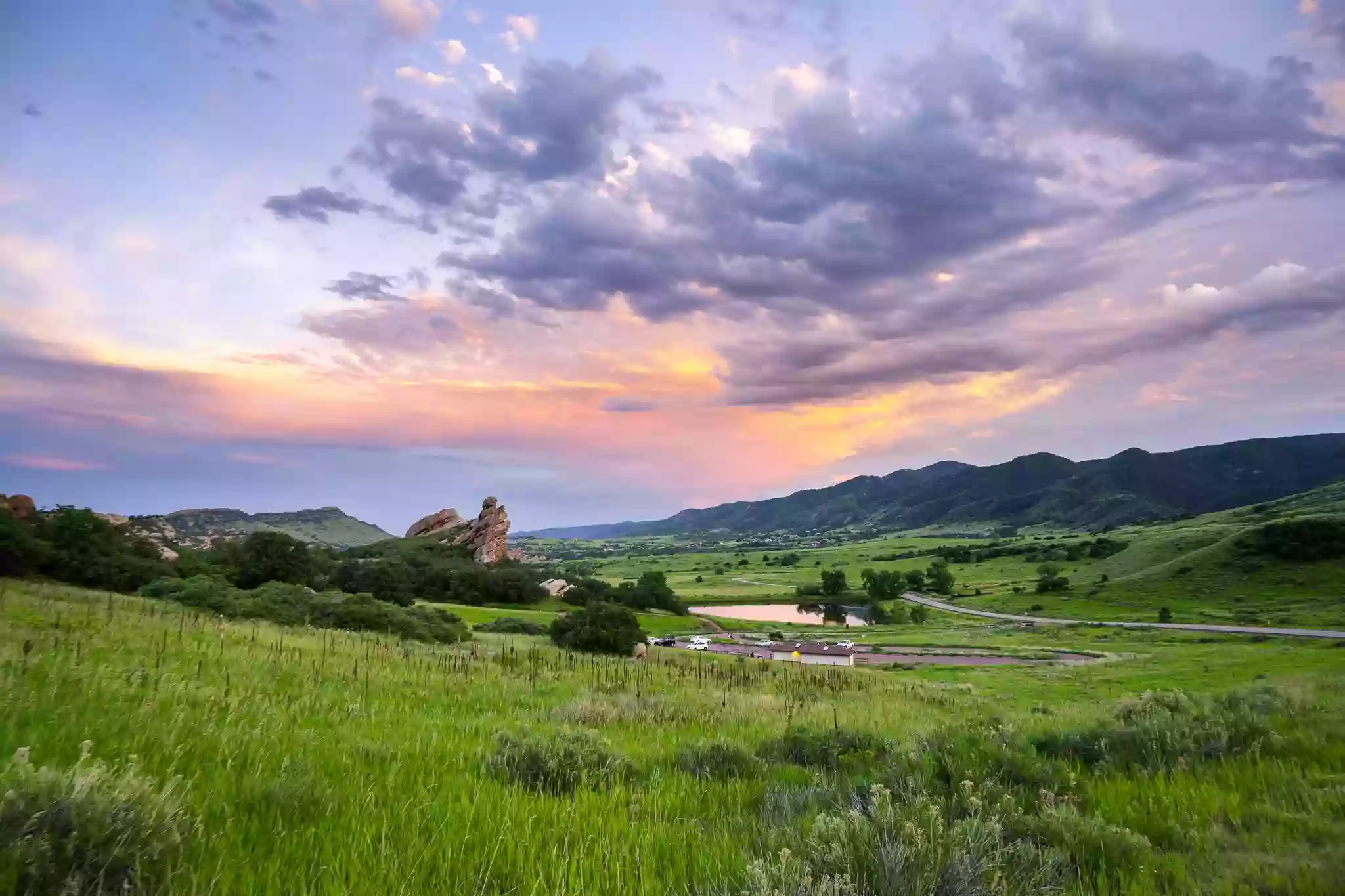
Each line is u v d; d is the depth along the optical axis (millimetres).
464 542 171500
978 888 3762
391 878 3740
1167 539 189000
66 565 46250
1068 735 9422
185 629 19094
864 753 9016
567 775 6926
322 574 85188
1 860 3092
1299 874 4371
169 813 3828
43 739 5836
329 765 6492
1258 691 12516
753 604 188125
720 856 4617
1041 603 159500
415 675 17688
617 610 50562
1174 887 4359
